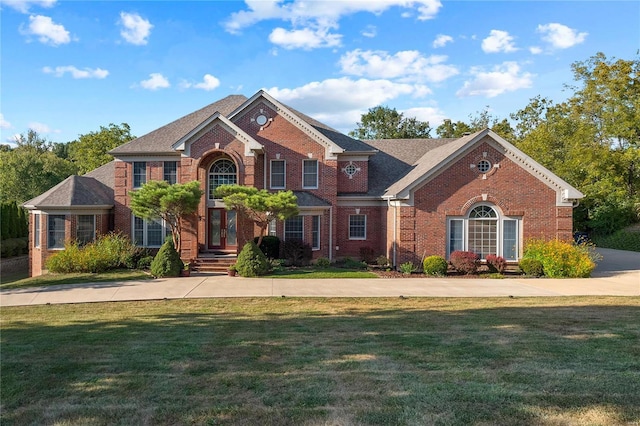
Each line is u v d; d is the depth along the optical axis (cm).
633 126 3700
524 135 5259
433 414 546
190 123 2867
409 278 2022
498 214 2258
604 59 4294
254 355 815
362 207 2711
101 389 641
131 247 2384
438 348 852
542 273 2116
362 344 891
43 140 8231
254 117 2664
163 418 541
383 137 7294
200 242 2462
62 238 2405
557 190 2261
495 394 608
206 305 1410
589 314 1208
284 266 2373
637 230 3984
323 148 2647
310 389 634
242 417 542
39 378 690
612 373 693
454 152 2228
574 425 516
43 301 1498
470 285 1827
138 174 2658
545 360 766
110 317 1229
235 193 2077
